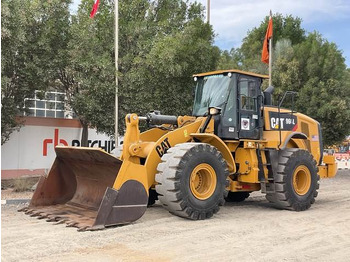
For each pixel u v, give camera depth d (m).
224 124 8.59
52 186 8.14
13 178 12.62
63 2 11.64
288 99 17.94
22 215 7.64
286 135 9.20
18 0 10.34
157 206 9.02
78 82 11.48
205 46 12.51
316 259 5.20
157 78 12.04
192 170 7.40
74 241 5.86
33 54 11.09
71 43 11.20
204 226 6.98
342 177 17.62
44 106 15.31
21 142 13.04
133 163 7.12
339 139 18.41
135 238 6.09
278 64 18.50
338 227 7.15
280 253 5.45
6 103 10.92
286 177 8.88
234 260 5.11
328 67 17.84
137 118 7.75
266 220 7.68
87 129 13.33
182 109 12.47
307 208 9.09
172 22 14.11
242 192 10.30
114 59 12.19
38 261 4.95
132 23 12.46
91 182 8.03
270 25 16.52
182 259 5.12
